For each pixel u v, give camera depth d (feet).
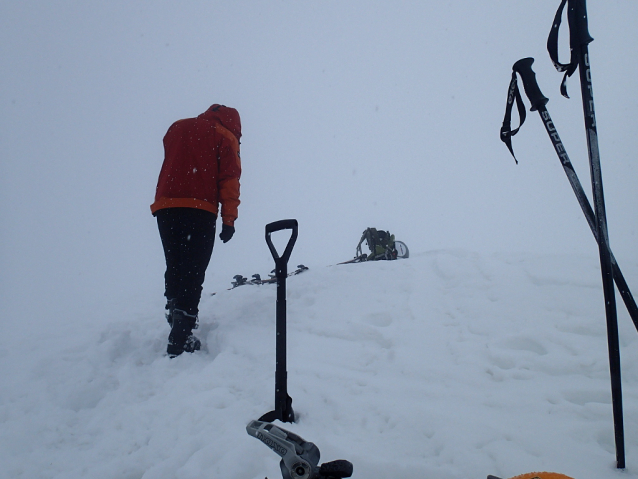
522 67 5.32
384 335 8.82
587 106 4.84
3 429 7.23
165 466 5.50
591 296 8.98
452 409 6.00
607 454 4.92
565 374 6.77
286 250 5.90
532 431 5.38
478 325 8.57
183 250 10.66
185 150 10.93
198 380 8.00
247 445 5.41
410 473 4.79
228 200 11.23
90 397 8.49
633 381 6.52
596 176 4.80
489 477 3.78
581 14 4.89
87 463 6.11
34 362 10.05
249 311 11.93
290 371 7.82
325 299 11.37
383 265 13.25
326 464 3.45
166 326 12.25
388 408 6.14
